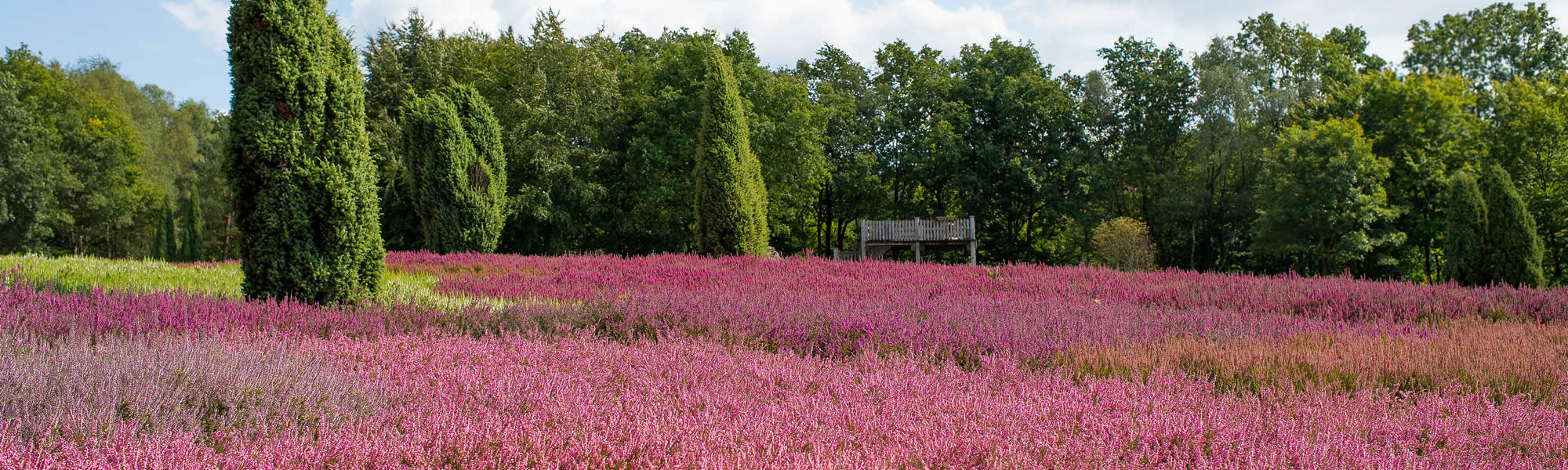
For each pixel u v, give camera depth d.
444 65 29.62
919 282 12.42
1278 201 28.30
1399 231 28.03
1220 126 32.47
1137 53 37.47
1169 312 8.61
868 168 35.34
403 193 28.05
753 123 29.38
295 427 3.44
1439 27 36.03
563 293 10.15
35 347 4.42
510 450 3.05
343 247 8.21
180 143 50.12
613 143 31.34
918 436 3.47
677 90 29.84
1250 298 10.67
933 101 37.06
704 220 18.81
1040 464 3.21
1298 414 4.22
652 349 5.91
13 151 34.19
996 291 11.43
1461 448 3.76
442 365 4.94
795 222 40.44
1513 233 15.80
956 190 37.62
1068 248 40.50
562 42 30.09
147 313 6.07
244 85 7.97
